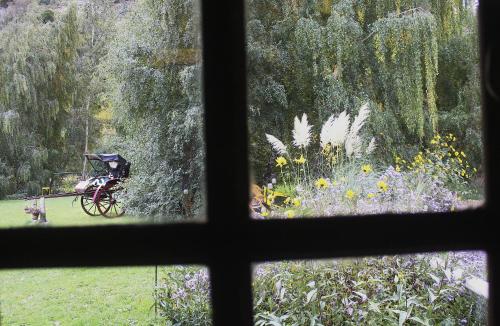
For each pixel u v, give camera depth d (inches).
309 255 17.1
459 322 71.8
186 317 83.8
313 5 205.5
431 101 189.8
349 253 17.2
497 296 17.7
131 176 221.3
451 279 74.4
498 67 17.4
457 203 101.7
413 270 78.2
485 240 17.5
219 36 16.7
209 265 16.7
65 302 126.1
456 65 207.8
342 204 96.2
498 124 17.6
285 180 124.9
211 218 16.7
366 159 149.4
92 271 150.5
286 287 77.5
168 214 204.4
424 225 17.5
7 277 142.0
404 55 190.2
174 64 209.8
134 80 212.4
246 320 16.5
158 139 213.0
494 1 17.4
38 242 16.3
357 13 203.0
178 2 206.8
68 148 288.0
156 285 99.3
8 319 116.3
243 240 16.7
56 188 275.7
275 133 200.7
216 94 16.7
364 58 201.5
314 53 195.0
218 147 16.7
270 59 201.2
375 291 76.2
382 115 193.0
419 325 71.1
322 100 198.8
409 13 195.0
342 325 73.4
